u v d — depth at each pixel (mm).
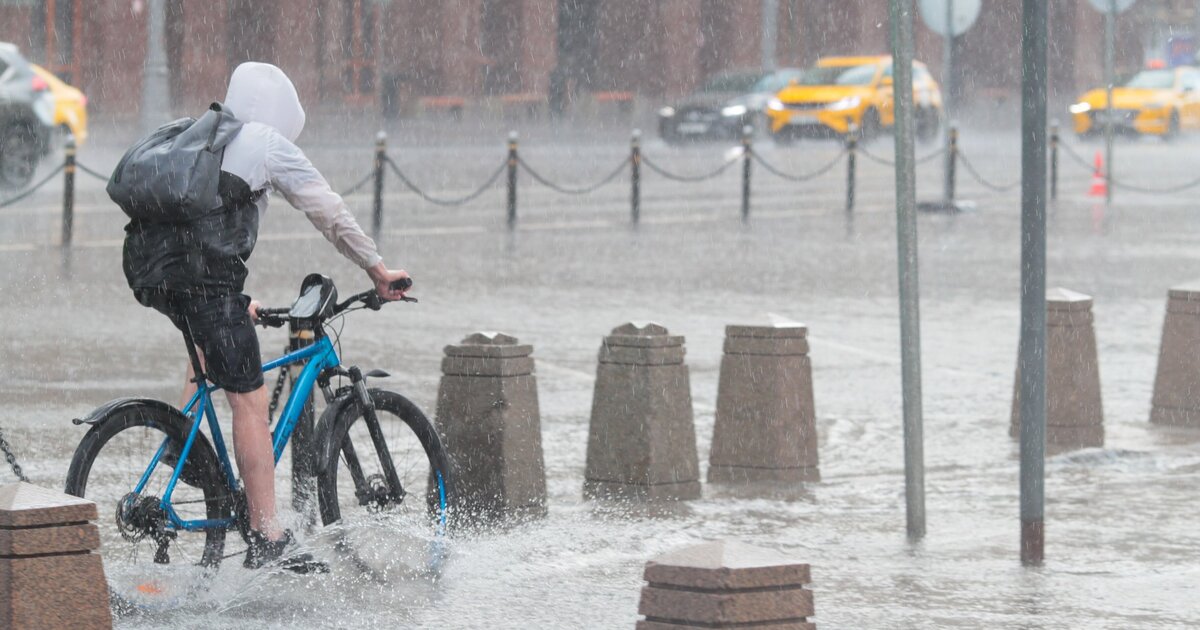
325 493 18422
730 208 71688
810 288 47438
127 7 111812
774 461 25359
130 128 103062
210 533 17719
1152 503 23859
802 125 102188
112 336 36656
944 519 22875
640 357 23891
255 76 17828
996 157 107688
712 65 146000
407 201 70562
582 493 24109
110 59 111500
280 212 64188
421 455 20047
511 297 44375
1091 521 22578
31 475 23547
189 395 18891
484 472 22281
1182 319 30391
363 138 108875
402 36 127188
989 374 35312
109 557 18453
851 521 22672
